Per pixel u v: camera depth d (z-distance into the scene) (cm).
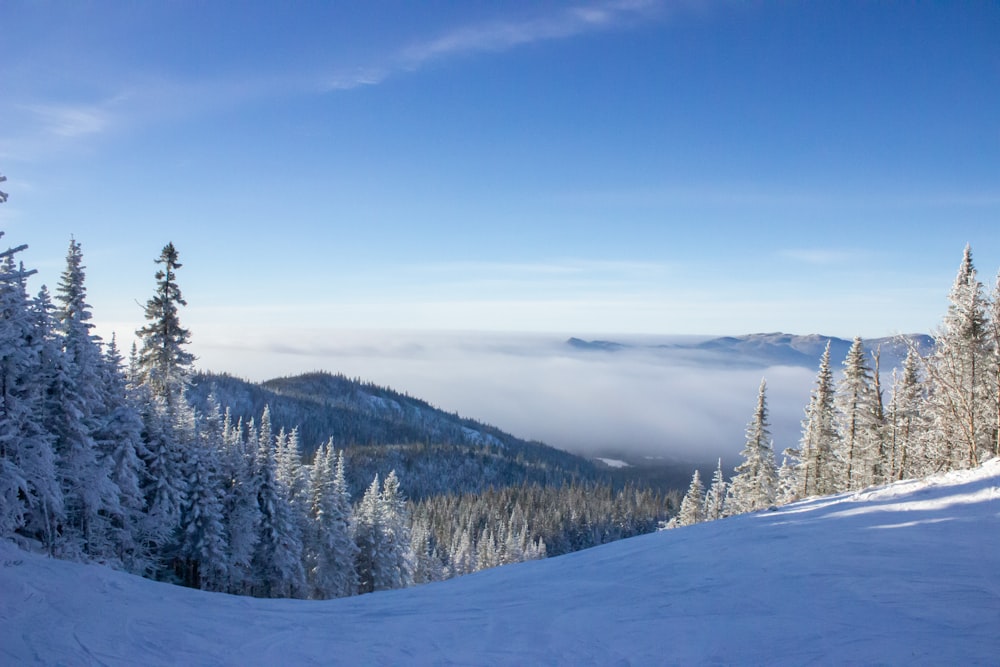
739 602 995
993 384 2781
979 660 677
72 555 2350
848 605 902
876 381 3847
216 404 3809
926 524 1359
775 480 4425
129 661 851
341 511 4269
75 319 2653
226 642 966
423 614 1150
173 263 3238
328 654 913
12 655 839
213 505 3222
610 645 872
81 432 2469
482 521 10700
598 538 10250
